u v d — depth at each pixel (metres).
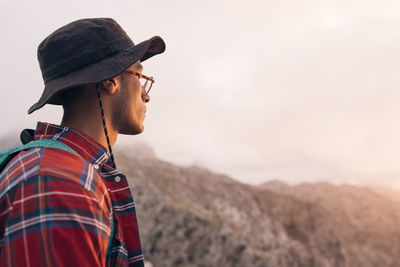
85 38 1.53
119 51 1.59
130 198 1.49
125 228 1.45
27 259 1.04
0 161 1.36
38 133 1.51
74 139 1.47
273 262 192.62
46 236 1.06
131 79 1.75
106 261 1.33
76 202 1.16
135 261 1.42
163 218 183.88
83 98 1.61
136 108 1.76
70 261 1.06
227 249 186.00
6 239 1.08
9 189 1.17
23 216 1.10
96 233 1.17
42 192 1.13
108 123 1.66
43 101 1.45
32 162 1.23
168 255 171.25
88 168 1.32
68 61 1.51
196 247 178.12
